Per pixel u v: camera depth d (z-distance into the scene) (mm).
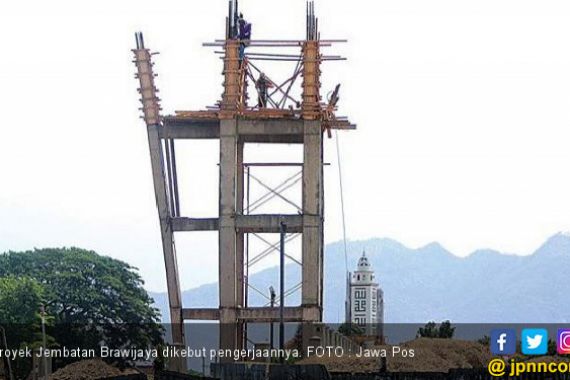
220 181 119188
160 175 120312
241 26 121812
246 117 120125
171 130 120562
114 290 131125
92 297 128250
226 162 119188
